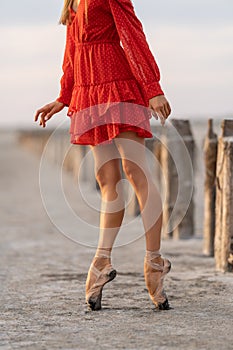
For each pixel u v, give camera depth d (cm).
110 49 962
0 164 8175
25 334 881
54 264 1508
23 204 3188
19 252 1712
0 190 4116
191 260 1509
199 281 1225
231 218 1298
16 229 2236
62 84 1041
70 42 1012
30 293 1159
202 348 801
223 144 1295
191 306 1017
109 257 998
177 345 813
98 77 962
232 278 1248
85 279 1303
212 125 1569
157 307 995
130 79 961
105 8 955
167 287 1170
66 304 1058
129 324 913
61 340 848
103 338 850
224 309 995
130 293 1127
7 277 1331
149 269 989
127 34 934
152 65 930
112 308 1013
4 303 1077
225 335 855
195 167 1889
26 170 6750
